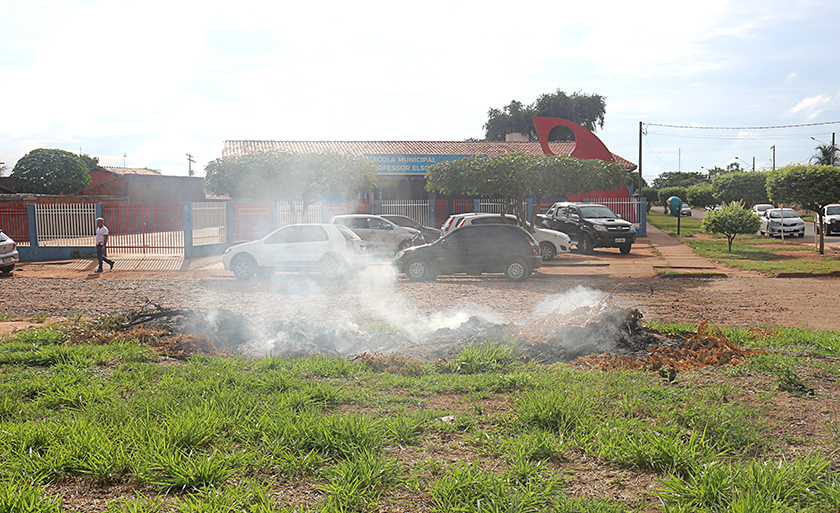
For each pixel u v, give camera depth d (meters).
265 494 3.32
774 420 4.50
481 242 15.38
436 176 21.03
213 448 3.91
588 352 6.72
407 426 4.32
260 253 15.76
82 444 3.80
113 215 22.55
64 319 9.61
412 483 3.47
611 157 34.62
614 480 3.56
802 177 21.64
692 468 3.58
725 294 12.54
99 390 5.15
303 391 5.09
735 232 22.44
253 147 35.50
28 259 21.44
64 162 47.66
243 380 5.51
